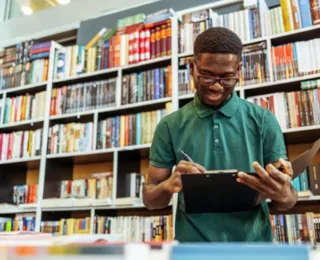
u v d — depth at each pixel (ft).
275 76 6.56
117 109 7.90
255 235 3.29
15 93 9.45
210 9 7.68
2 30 11.56
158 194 3.53
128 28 8.42
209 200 3.15
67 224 7.53
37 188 8.25
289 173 3.03
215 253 1.19
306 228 5.71
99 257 1.22
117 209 7.59
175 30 7.70
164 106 7.70
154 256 1.23
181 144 3.75
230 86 3.57
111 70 8.21
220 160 3.53
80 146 7.99
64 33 10.30
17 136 8.77
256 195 3.07
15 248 1.36
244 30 7.04
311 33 6.61
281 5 6.88
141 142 7.43
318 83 6.22
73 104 8.41
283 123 6.30
